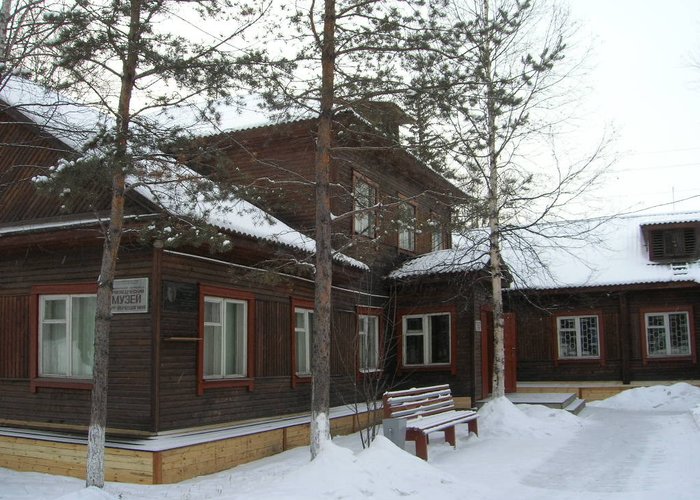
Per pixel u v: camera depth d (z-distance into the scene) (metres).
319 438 8.95
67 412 11.45
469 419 12.44
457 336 17.53
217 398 11.90
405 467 8.27
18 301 12.29
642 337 22.17
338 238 14.56
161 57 8.64
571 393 21.45
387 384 17.73
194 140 9.28
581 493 8.20
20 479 10.45
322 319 9.49
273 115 10.21
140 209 11.09
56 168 8.97
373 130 10.90
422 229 13.26
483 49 11.30
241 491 8.64
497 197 14.38
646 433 13.65
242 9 9.04
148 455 9.84
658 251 23.09
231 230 11.23
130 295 10.94
